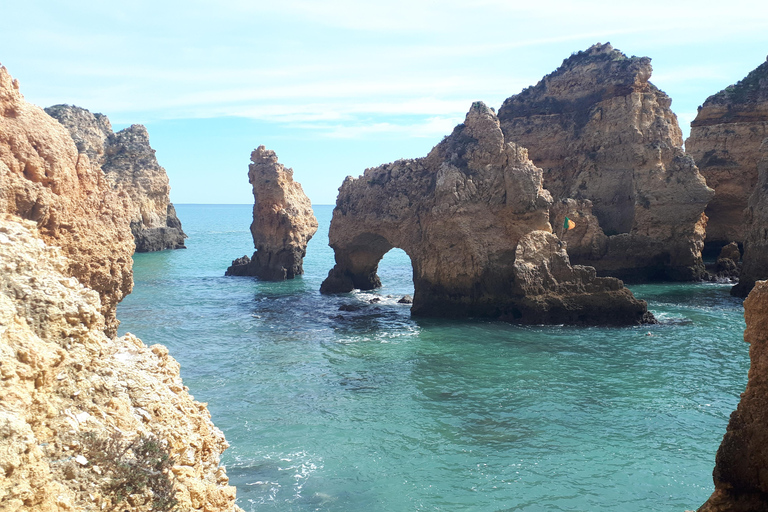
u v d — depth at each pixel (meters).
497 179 53.12
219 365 37.47
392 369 36.66
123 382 11.45
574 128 84.88
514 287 50.97
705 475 22.73
